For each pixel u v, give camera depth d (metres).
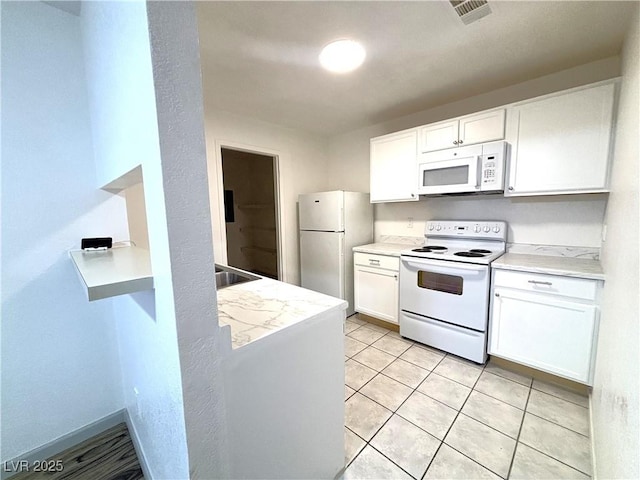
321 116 2.99
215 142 2.79
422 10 1.39
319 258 3.27
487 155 2.12
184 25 0.63
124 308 1.39
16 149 1.29
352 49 1.71
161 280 0.72
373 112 2.88
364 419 1.65
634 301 0.91
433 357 2.33
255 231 5.45
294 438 1.06
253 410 0.90
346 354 2.40
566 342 1.77
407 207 3.14
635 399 0.80
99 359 1.60
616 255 1.32
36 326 1.40
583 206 2.05
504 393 1.85
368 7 1.36
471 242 2.60
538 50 1.78
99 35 1.04
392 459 1.38
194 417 0.74
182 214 0.66
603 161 1.71
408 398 1.83
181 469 0.80
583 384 1.78
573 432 1.52
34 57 1.30
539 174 1.95
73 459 1.45
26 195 1.33
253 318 1.05
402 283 2.60
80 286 1.51
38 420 1.44
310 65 1.91
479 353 2.16
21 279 1.35
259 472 0.95
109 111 1.02
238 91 2.33
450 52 1.79
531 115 1.96
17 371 1.37
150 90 0.60
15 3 1.24
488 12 1.42
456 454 1.41
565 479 1.26
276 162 3.35
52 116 1.36
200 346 0.73
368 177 3.48
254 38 1.60
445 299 2.31
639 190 0.96
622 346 1.01
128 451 1.50
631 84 1.30
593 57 1.88
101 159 1.34
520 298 1.93
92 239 1.43
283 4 1.33
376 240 3.47
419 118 2.88
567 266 1.84
